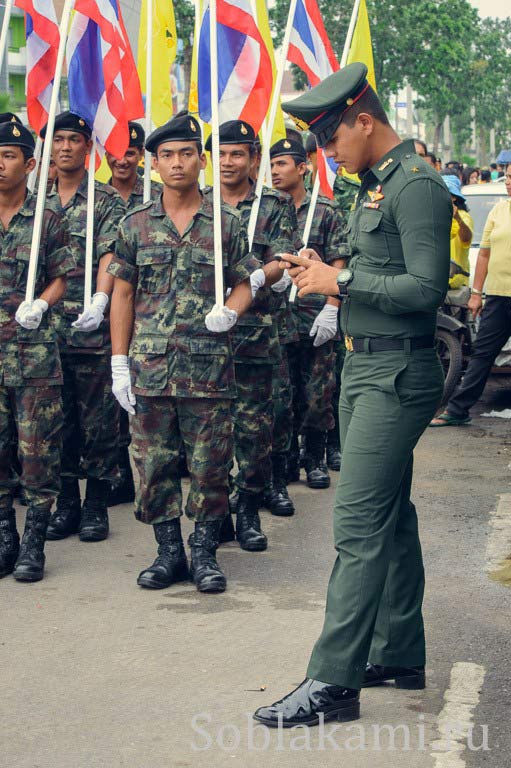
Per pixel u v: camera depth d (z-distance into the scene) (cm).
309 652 531
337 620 448
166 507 636
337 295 451
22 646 541
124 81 789
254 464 711
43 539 656
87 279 720
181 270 608
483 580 639
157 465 625
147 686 492
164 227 612
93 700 478
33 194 666
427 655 526
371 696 482
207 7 755
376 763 419
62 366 725
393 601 480
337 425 938
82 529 731
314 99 449
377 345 452
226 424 623
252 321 696
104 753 430
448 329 1165
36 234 633
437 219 436
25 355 638
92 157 736
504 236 1077
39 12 778
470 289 1207
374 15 5062
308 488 880
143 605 601
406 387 448
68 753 429
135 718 460
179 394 605
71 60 748
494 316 1101
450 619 574
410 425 450
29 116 792
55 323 728
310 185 963
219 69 752
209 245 611
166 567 631
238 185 741
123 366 624
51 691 487
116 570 666
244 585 636
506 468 935
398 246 446
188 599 611
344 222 898
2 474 659
